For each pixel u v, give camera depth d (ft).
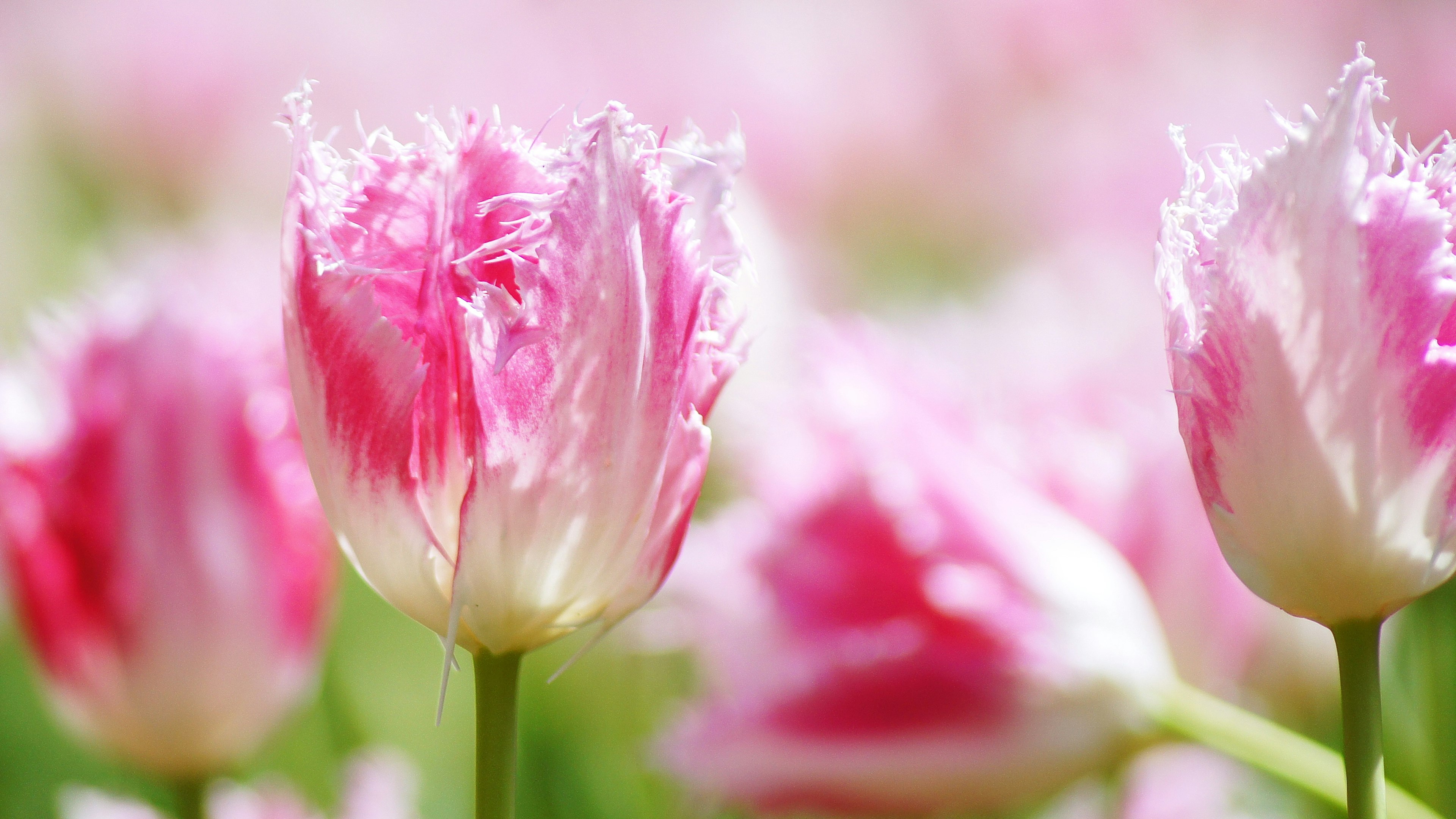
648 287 1.73
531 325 1.72
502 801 1.76
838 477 2.48
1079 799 2.71
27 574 2.20
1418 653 2.72
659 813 2.93
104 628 2.20
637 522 1.75
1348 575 1.75
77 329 2.23
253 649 2.22
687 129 1.80
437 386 1.74
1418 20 4.90
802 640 2.49
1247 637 2.52
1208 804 2.67
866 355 2.56
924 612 2.44
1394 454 1.73
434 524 1.75
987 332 3.36
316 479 1.76
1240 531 1.75
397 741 3.05
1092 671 2.36
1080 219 5.91
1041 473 2.59
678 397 1.74
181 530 2.20
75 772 3.57
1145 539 2.49
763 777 2.47
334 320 1.73
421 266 1.75
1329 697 3.04
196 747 2.24
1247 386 1.74
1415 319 1.73
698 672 3.11
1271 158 1.73
